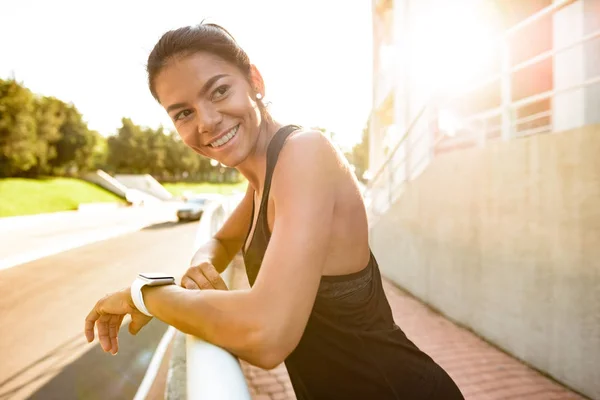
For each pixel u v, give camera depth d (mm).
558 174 3268
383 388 859
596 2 4812
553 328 3330
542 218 3441
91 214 25062
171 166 70688
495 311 4102
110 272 8141
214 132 823
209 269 917
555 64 5211
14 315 5457
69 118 42188
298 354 900
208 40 806
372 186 9164
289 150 768
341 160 830
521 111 8742
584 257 3027
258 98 903
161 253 10367
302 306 671
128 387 3422
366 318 866
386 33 12312
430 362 949
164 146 69062
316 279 699
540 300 3480
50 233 14938
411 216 6258
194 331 719
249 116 841
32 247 11500
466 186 4641
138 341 4324
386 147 13656
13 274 8000
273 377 3242
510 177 3865
